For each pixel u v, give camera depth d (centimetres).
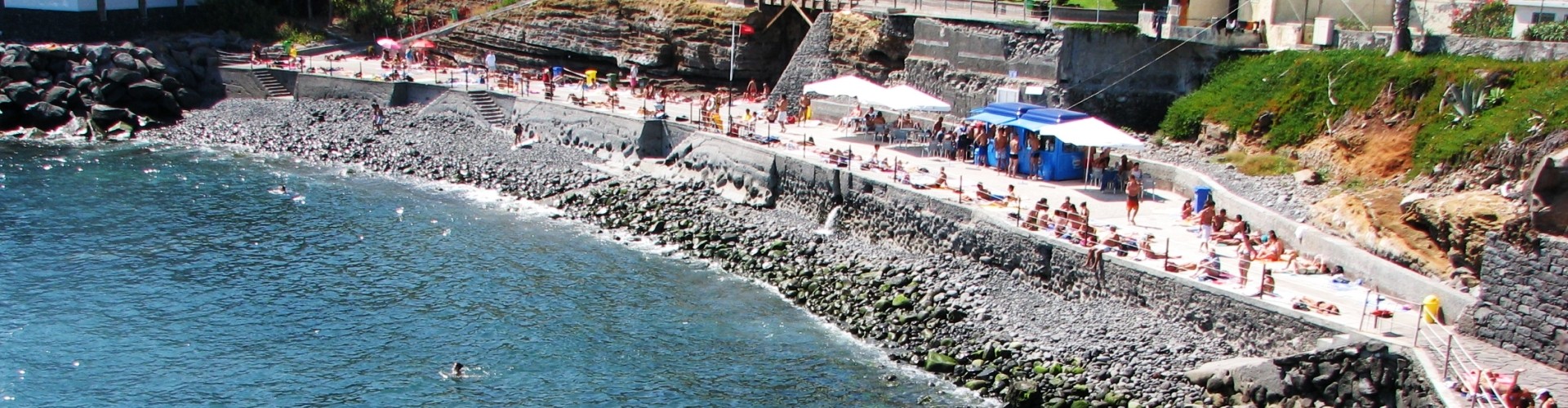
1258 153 5731
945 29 7112
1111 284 4475
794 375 4281
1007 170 5994
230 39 10062
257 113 8706
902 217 5447
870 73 7669
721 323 4791
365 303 4972
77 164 7362
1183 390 3850
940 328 4566
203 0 10531
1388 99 5372
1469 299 3719
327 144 7906
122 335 4578
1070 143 5406
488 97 8350
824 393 4125
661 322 4788
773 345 4556
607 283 5259
